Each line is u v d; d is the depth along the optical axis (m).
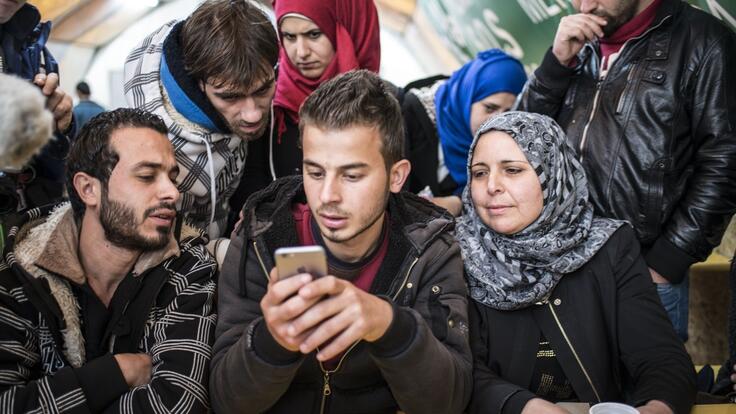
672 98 1.77
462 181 2.39
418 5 7.68
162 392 1.20
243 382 1.07
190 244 1.43
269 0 2.19
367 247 1.22
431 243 1.28
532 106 2.00
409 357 1.03
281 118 1.94
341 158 1.08
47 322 1.26
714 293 2.44
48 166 1.68
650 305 1.45
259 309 1.24
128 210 1.28
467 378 1.21
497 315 1.45
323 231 1.12
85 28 9.52
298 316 0.93
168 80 1.57
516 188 1.41
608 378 1.43
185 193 1.62
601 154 1.84
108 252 1.32
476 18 5.39
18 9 1.61
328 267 1.25
